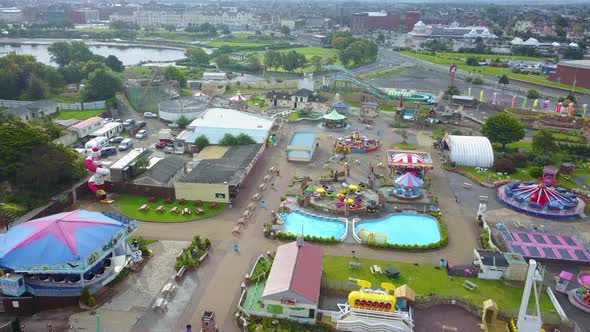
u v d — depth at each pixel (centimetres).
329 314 6969
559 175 13225
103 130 15588
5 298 7031
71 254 7219
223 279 7894
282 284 7031
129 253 8306
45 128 14112
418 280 7969
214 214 10275
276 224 9744
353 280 7881
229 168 11962
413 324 6788
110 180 11638
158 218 10044
